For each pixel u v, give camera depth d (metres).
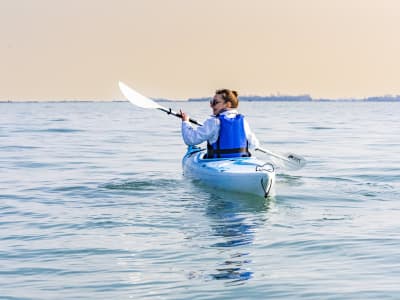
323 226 6.41
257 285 4.38
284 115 50.84
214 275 4.65
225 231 6.20
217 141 8.66
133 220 6.79
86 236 6.05
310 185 9.36
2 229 6.42
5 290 4.36
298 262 5.00
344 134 22.92
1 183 9.80
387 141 19.22
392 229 6.23
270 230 6.23
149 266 4.93
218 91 8.70
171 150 15.98
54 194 8.65
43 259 5.20
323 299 4.05
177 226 6.45
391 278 4.48
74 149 16.31
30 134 22.64
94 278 4.62
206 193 8.49
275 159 9.91
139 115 51.06
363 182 9.77
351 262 4.97
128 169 11.65
